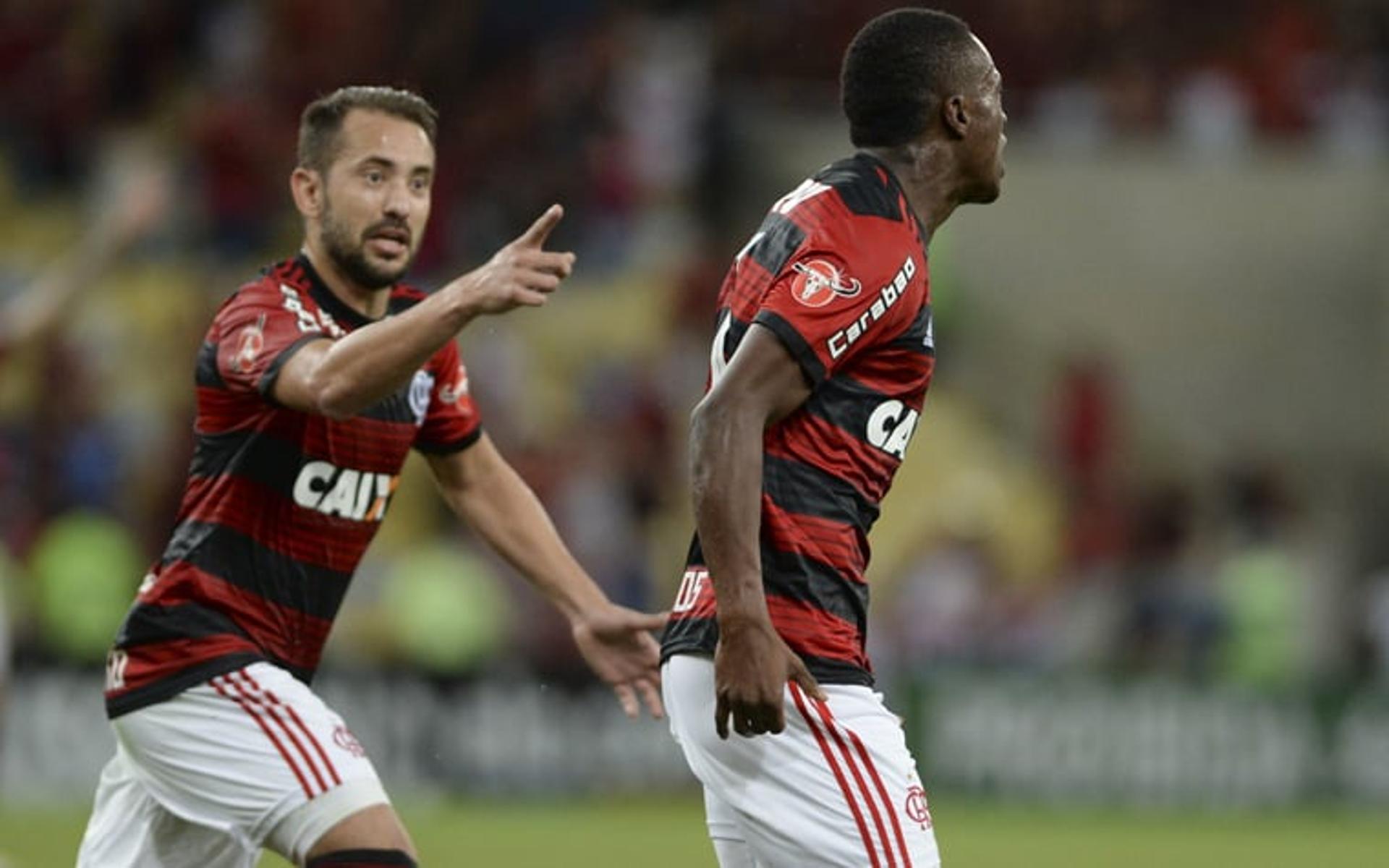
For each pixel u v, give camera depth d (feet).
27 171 248.52
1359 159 253.65
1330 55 273.33
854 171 61.41
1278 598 209.77
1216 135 260.62
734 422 57.82
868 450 61.11
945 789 194.70
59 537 180.65
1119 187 250.98
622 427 220.84
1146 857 156.04
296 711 67.46
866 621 62.39
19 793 173.37
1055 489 237.66
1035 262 250.16
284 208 237.04
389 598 199.82
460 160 247.91
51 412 204.23
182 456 197.47
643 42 264.93
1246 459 250.98
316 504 68.95
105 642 179.11
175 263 236.43
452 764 185.88
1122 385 249.75
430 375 72.43
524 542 76.48
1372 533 251.60
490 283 60.08
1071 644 216.13
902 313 60.39
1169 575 212.02
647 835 162.61
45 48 253.44
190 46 258.16
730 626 57.31
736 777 60.70
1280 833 179.52
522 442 212.84
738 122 252.21
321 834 66.28
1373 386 253.03
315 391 63.05
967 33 63.10
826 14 260.01
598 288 247.91
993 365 249.34
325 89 247.91
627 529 210.18
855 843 59.93
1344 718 201.87
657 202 253.24
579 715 189.67
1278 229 252.01
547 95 255.09
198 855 69.62
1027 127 257.34
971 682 195.72
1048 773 196.65
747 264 61.36
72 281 104.37
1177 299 251.19
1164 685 198.90
